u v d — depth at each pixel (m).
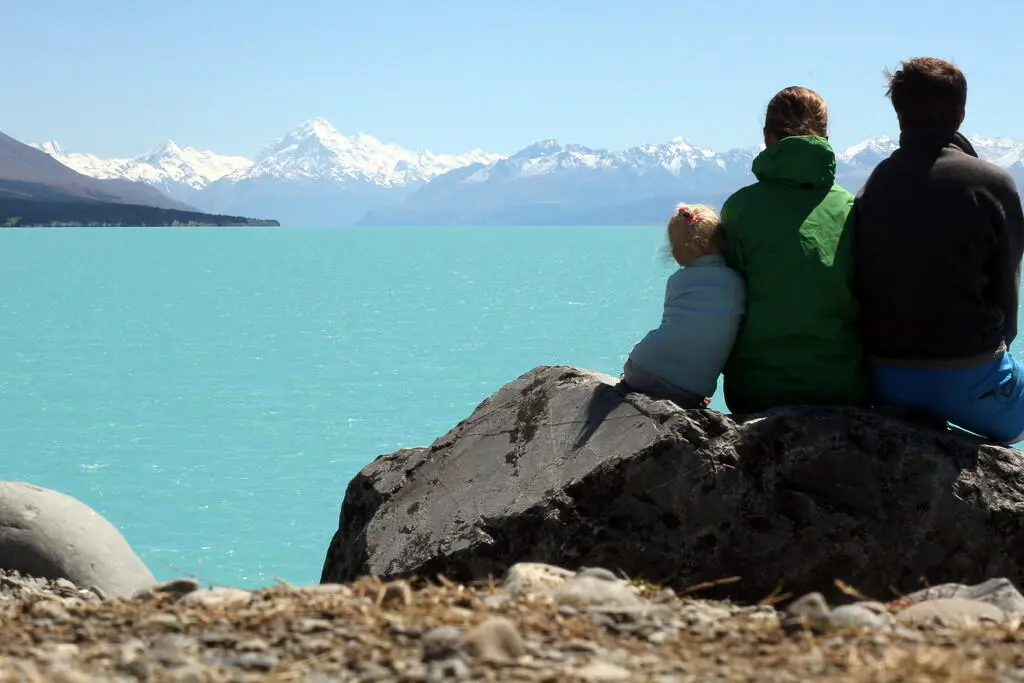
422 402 35.16
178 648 3.71
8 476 25.33
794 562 6.38
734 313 6.82
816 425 6.51
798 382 6.82
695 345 6.81
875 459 6.49
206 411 33.78
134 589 6.66
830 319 6.76
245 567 18.38
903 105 6.73
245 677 3.32
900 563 6.44
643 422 6.53
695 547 6.36
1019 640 3.83
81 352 49.50
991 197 6.49
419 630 3.76
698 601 4.93
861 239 6.77
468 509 6.77
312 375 41.41
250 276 110.56
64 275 112.50
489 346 49.94
